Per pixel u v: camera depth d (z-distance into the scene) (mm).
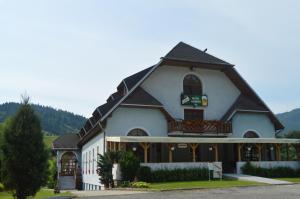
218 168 28922
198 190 21891
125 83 35562
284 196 17953
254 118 36781
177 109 35188
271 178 30266
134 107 32625
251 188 22406
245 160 35219
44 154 18000
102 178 27906
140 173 27188
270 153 36188
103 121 31438
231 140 31094
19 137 17547
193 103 35594
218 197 18172
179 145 32625
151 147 33250
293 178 30281
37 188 17672
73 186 45844
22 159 17406
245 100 37062
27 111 18062
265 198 17359
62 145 46969
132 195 20016
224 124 34812
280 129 37688
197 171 28609
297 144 34125
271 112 36938
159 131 33125
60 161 46531
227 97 37312
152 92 34562
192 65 35469
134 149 29938
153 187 23578
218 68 36719
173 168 28500
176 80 35625
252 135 36531
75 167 46781
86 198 19203
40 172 17719
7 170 17344
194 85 36375
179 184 24938
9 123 17781
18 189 17500
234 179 28422
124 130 32031
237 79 37062
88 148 40625
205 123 34219
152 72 33688
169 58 33844
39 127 18188
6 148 17469
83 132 45406
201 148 35156
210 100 36562
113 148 30656
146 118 32906
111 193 21672
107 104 36531
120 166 26828
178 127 33250
